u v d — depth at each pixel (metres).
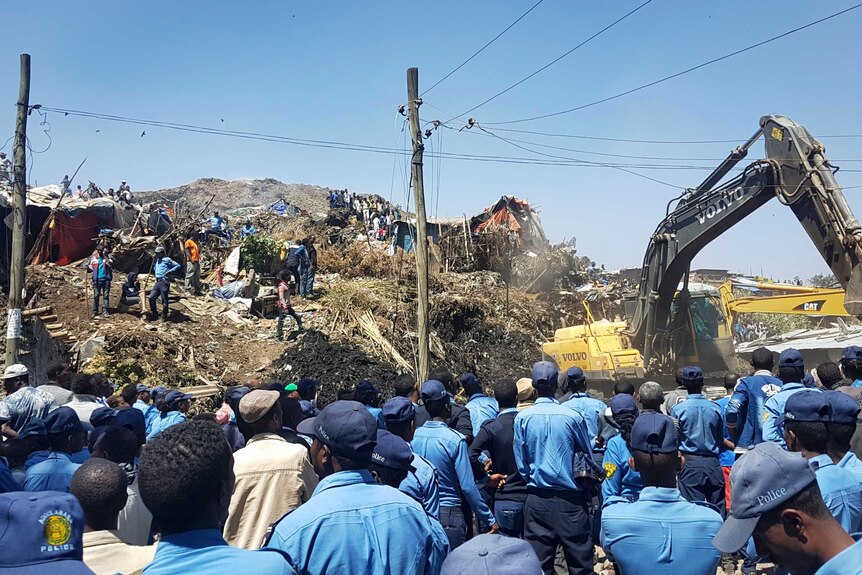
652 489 3.87
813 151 12.93
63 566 2.31
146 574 2.39
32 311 17.59
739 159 14.67
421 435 5.81
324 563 3.03
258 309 21.69
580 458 5.79
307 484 4.52
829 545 2.23
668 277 15.98
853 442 5.44
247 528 4.31
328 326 20.38
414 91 15.61
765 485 2.29
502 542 2.28
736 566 7.47
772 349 18.50
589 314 18.06
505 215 33.22
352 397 7.79
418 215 15.51
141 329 18.28
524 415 5.79
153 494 2.44
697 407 6.89
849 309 12.24
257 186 86.19
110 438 4.82
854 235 12.13
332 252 27.89
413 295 22.55
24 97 15.50
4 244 21.59
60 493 2.45
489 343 21.47
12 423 7.10
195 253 22.80
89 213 24.02
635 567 3.74
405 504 3.28
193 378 16.89
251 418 4.59
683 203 15.91
